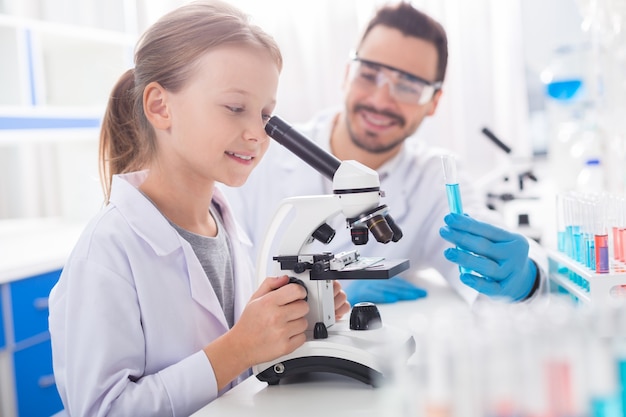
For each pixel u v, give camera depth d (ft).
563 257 5.19
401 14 7.00
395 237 3.83
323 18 11.21
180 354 4.01
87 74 10.90
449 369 2.47
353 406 3.28
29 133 9.36
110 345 3.67
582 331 2.42
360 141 7.34
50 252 8.68
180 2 11.30
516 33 11.07
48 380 8.36
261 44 4.23
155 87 4.27
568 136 8.66
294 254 3.85
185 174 4.43
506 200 9.03
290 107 11.36
